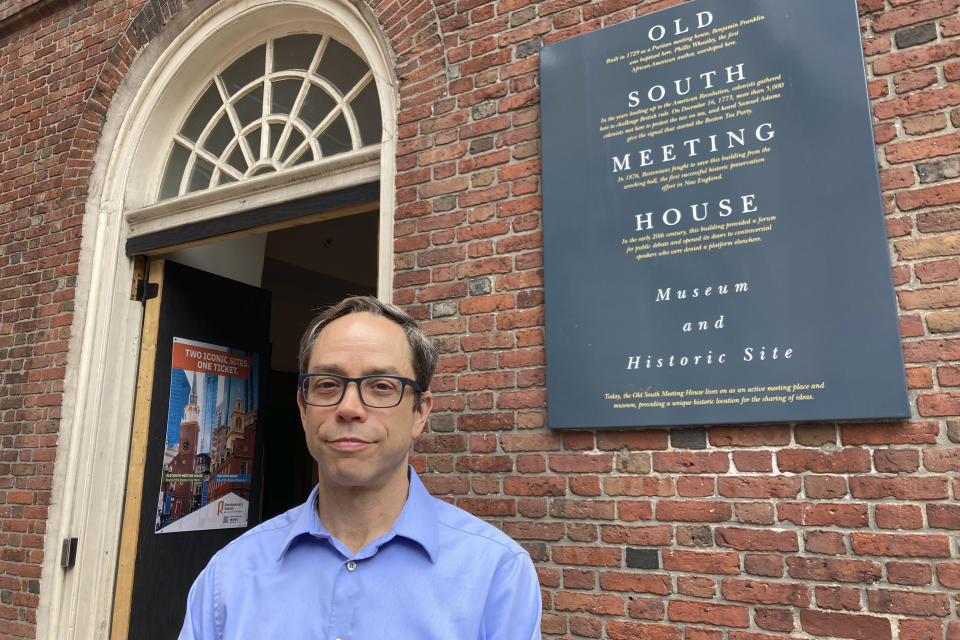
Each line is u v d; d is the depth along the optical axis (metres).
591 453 2.34
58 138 4.24
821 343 2.03
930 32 2.10
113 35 4.22
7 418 3.96
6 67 4.67
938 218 1.99
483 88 2.87
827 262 2.06
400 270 2.88
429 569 1.10
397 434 1.14
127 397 3.82
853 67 2.14
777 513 2.03
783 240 2.14
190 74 4.07
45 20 4.57
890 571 1.87
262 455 4.34
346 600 1.08
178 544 3.77
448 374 2.67
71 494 3.63
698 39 2.41
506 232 2.68
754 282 2.16
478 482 2.52
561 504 2.36
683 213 2.32
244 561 1.18
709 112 2.34
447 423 2.62
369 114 3.35
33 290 4.08
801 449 2.04
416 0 3.14
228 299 4.30
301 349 1.28
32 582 3.59
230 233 3.65
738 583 2.04
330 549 1.14
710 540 2.11
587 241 2.47
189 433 3.92
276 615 1.09
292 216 3.42
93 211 4.03
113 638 3.47
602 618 2.21
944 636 1.78
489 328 2.63
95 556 3.60
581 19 2.70
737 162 2.26
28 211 4.25
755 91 2.27
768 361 2.09
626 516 2.24
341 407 1.10
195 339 4.06
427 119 2.98
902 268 2.00
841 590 1.92
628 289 2.36
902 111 2.09
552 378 2.42
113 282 3.91
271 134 3.75
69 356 3.82
